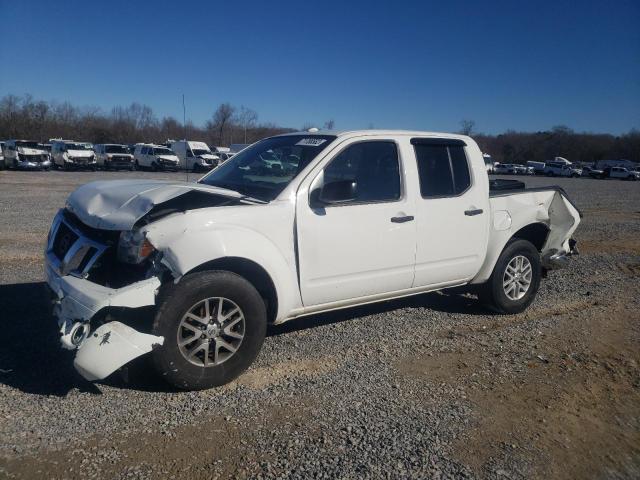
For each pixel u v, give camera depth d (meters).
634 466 3.10
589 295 6.68
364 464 2.93
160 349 3.51
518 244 5.64
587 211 18.27
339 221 4.27
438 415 3.52
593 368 4.39
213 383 3.72
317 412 3.48
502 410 3.64
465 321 5.47
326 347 4.61
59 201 16.47
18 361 4.02
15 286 6.03
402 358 4.44
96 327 3.43
